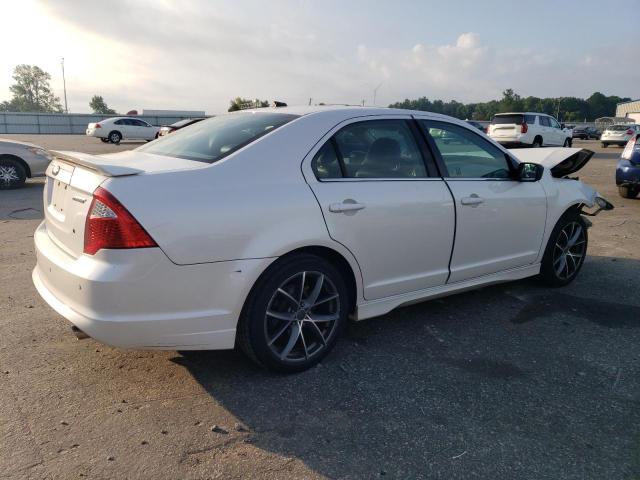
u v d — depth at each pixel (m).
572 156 5.07
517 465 2.47
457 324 4.10
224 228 2.78
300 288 3.16
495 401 3.01
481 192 3.98
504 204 4.15
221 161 2.96
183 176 2.79
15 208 8.66
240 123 3.52
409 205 3.52
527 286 5.03
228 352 3.51
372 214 3.34
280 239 2.95
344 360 3.47
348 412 2.87
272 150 3.09
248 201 2.88
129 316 2.65
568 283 5.07
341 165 3.31
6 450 2.47
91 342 3.59
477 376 3.29
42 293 3.06
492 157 4.22
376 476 2.38
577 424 2.81
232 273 2.83
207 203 2.76
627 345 3.78
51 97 124.12
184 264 2.70
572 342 3.81
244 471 2.38
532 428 2.76
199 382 3.13
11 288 4.62
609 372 3.38
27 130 54.09
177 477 2.33
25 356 3.38
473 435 2.69
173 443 2.56
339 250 3.23
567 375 3.33
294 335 3.20
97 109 119.81
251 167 2.99
